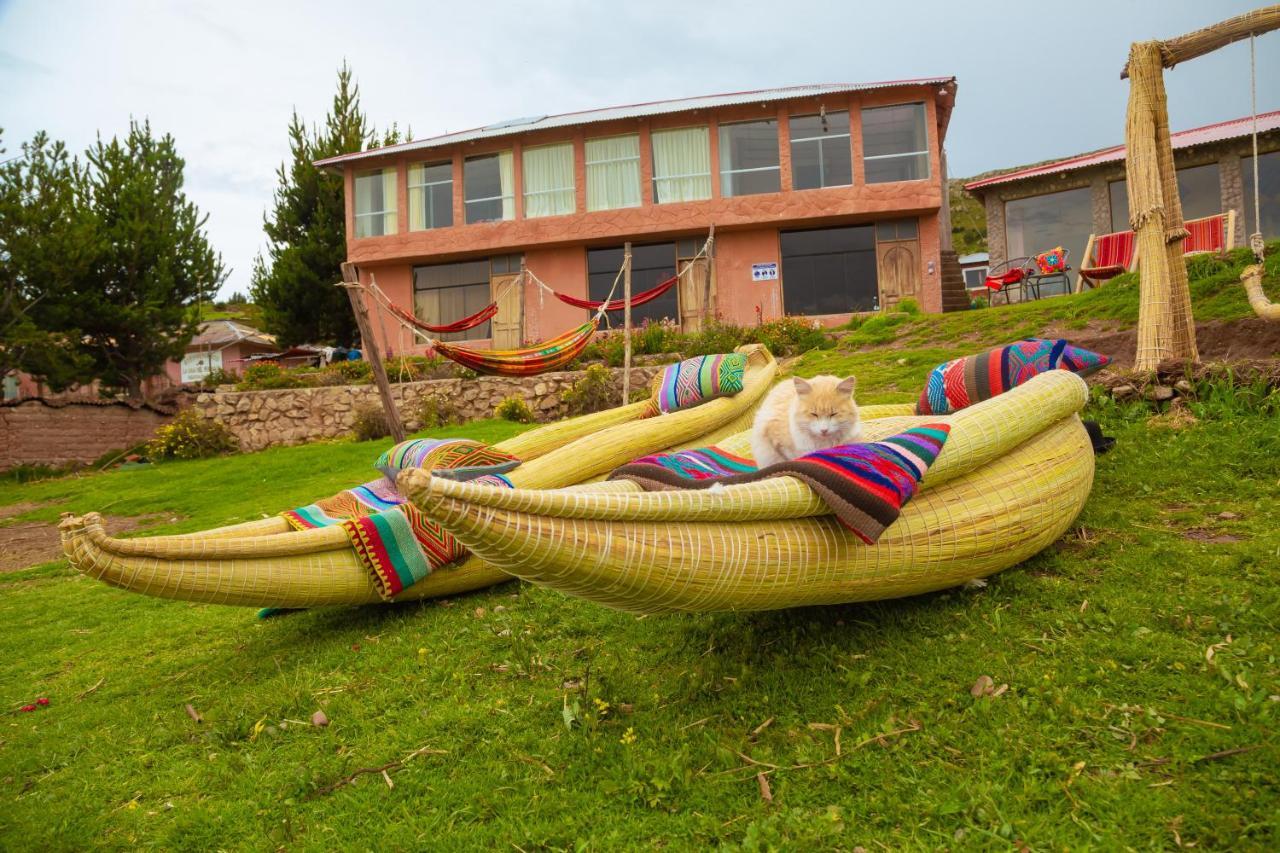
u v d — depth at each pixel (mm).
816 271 17531
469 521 2357
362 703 3578
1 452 17031
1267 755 2285
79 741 3652
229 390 16594
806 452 3949
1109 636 3057
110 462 16891
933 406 4602
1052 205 17531
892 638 3270
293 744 3338
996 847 2160
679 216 17203
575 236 17609
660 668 3451
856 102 16703
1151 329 5938
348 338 23438
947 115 17750
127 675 4473
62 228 18062
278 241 22953
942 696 2850
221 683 4105
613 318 18188
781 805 2449
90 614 5770
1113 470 4754
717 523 2715
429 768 2988
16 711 4129
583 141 17875
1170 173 6094
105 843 2844
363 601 4406
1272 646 2807
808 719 2865
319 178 22516
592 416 6094
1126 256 12742
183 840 2775
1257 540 3617
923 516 3137
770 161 17516
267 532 4562
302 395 15805
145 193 20000
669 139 17641
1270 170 15547
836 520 2926
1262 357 6727
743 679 3156
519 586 4746
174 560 3812
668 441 5395
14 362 17781
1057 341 4332
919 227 16922
